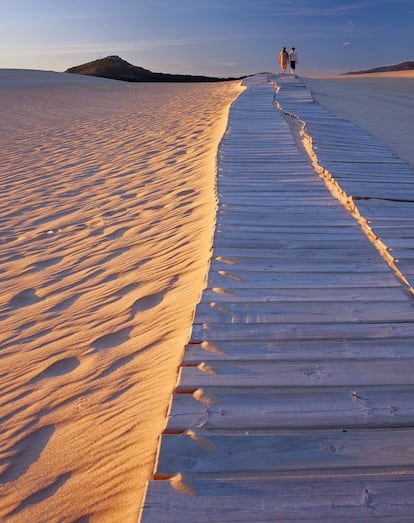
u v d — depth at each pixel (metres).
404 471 1.58
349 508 1.45
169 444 1.70
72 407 2.34
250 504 1.47
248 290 2.81
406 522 1.41
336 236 3.67
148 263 4.11
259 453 1.66
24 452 2.10
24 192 7.38
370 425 1.78
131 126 12.79
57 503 1.77
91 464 1.92
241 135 8.02
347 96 17.42
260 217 4.12
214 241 3.57
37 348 3.01
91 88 26.69
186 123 12.09
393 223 3.84
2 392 2.60
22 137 12.42
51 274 4.25
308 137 7.70
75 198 6.79
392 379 2.03
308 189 4.99
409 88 21.77
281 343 2.29
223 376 2.06
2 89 25.27
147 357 2.64
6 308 3.69
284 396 1.94
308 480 1.55
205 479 1.56
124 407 2.23
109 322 3.19
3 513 1.77
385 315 2.52
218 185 5.15
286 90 15.96
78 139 11.64
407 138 8.95
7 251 4.98
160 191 6.49
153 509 1.46
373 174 5.45
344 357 2.18
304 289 2.81
